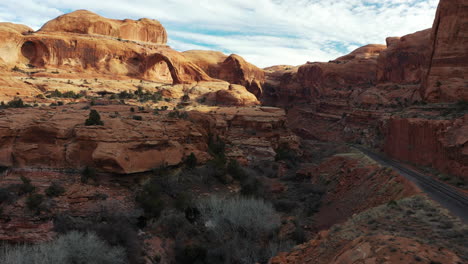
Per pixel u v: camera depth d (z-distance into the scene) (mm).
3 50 81500
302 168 59344
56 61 89312
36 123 32031
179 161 38156
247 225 26469
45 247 18422
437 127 38125
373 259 11148
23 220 21500
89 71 92562
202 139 49375
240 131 72062
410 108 57625
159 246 23766
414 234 15102
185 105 83125
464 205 21828
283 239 26641
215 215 28000
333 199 39906
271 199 38906
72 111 40281
